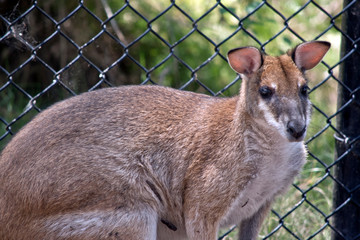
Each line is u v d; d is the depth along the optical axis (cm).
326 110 1498
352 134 1077
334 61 1620
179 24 1574
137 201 909
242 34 1564
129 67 1273
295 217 1166
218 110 942
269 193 959
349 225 1100
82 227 882
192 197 922
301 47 933
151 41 1538
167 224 960
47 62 1170
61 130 904
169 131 935
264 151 922
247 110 918
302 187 1230
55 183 881
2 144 1227
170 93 970
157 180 929
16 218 888
